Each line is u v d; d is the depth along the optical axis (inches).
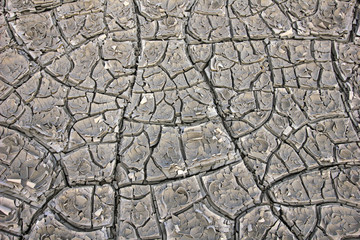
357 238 62.3
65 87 72.9
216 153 68.3
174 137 69.8
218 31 78.9
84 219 62.7
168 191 65.2
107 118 70.9
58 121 69.9
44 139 68.4
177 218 63.2
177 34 78.4
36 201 63.5
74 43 76.7
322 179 66.7
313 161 68.1
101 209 63.4
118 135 69.9
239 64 76.0
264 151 68.7
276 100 73.2
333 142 69.5
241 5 81.3
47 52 75.5
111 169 66.8
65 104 71.6
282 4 81.8
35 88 72.3
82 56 75.7
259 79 74.9
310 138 69.8
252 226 63.0
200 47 77.4
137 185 65.7
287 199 65.1
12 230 61.1
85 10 79.5
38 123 69.2
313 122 71.4
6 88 71.7
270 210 64.4
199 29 79.0
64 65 74.7
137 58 76.4
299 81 74.8
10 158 66.0
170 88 73.9
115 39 77.6
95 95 72.7
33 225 61.7
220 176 66.7
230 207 64.4
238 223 63.2
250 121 71.2
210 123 71.2
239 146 69.3
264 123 71.2
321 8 81.5
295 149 69.0
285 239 62.2
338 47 78.2
